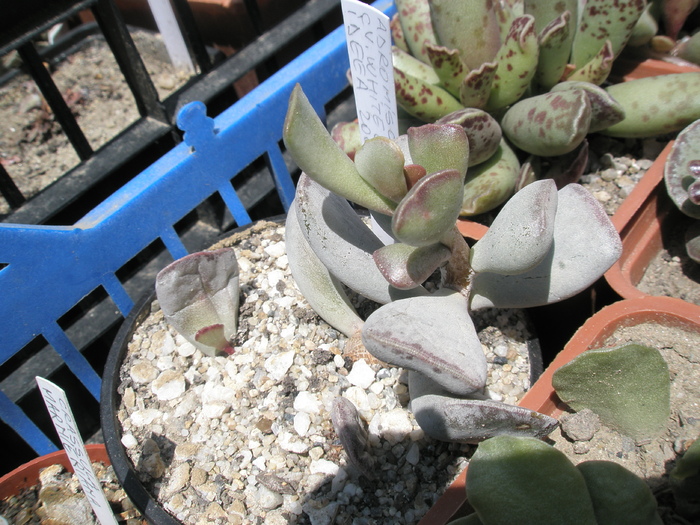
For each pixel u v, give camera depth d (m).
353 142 0.24
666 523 0.15
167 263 0.28
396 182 0.14
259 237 0.25
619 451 0.16
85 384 0.24
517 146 0.23
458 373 0.14
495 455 0.13
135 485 0.18
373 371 0.20
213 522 0.17
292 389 0.20
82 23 0.45
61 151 0.37
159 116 0.28
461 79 0.21
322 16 0.30
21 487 0.22
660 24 0.26
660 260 0.23
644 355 0.15
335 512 0.17
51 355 0.25
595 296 0.22
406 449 0.18
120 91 0.40
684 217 0.24
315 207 0.17
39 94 0.39
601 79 0.23
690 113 0.22
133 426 0.20
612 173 0.24
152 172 0.22
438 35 0.22
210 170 0.23
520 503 0.13
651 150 0.25
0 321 0.20
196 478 0.18
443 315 0.15
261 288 0.23
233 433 0.19
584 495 0.13
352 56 0.18
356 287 0.17
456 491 0.15
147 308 0.23
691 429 0.16
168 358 0.21
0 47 0.23
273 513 0.17
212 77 0.29
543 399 0.17
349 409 0.17
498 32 0.22
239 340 0.21
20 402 0.25
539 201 0.14
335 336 0.21
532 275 0.16
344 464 0.18
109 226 0.22
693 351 0.18
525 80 0.21
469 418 0.14
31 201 0.25
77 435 0.15
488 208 0.22
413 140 0.14
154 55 0.40
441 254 0.15
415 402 0.16
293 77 0.24
